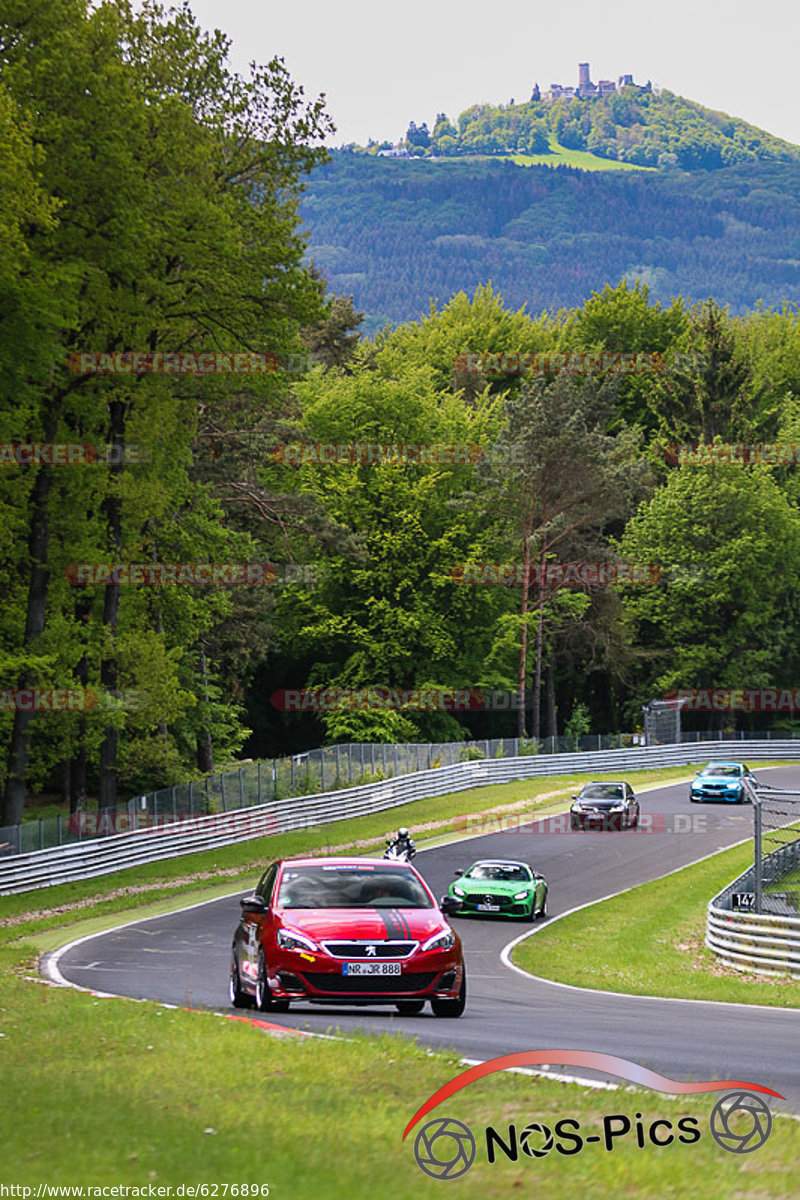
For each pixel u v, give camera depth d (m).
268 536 151.50
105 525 100.19
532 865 99.62
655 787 155.00
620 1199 16.52
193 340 97.12
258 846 105.50
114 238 83.94
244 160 96.50
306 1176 17.12
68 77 79.62
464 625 189.62
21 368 79.56
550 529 182.75
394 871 40.06
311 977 35.81
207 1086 23.95
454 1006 37.28
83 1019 33.75
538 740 171.88
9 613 97.31
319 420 186.88
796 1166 18.47
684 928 76.19
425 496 185.12
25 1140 19.05
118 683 100.88
